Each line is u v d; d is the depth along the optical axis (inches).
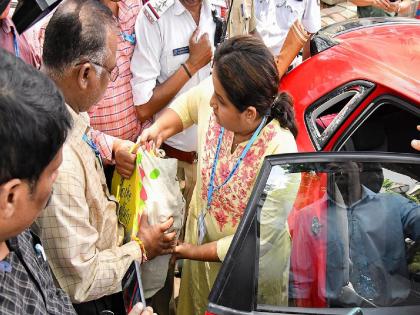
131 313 65.0
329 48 125.7
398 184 82.7
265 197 79.5
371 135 124.0
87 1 77.9
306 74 121.1
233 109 85.5
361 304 76.9
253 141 89.4
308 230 79.9
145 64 121.6
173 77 124.6
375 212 81.5
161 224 90.9
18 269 52.3
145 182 92.8
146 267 95.0
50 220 74.6
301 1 156.6
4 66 47.1
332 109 118.4
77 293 79.1
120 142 99.4
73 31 74.8
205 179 97.5
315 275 78.2
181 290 111.2
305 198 80.9
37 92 47.1
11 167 46.1
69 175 74.8
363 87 111.0
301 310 75.8
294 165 81.8
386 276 78.7
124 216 95.3
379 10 183.2
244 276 76.2
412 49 120.6
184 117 106.7
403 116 124.4
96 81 77.6
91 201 80.9
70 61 75.3
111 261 83.3
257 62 82.7
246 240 77.3
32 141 46.4
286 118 89.2
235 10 137.6
